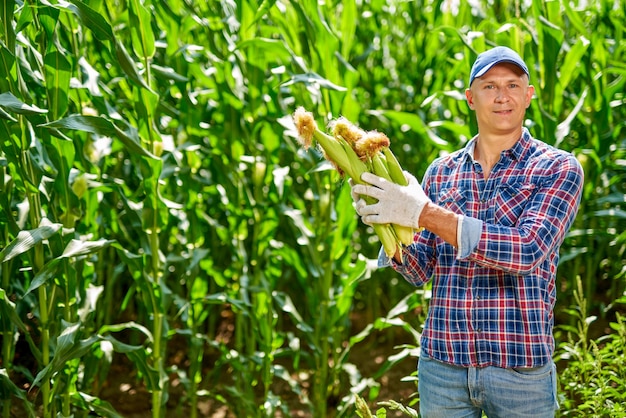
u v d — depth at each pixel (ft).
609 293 13.39
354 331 16.37
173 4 10.65
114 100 11.81
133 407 12.91
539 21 10.87
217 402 13.44
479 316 6.48
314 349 11.62
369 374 14.01
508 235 5.98
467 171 6.84
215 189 12.91
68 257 8.68
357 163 6.31
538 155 6.57
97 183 9.93
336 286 12.30
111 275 13.76
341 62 10.58
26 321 13.85
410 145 15.87
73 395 9.70
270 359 11.39
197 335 11.86
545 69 11.14
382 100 16.84
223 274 12.82
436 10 14.84
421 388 7.04
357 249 15.80
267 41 10.21
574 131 12.94
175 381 14.14
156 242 9.90
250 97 11.57
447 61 14.74
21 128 8.43
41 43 9.07
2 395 9.87
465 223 5.99
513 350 6.37
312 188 11.74
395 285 16.10
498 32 11.21
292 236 15.05
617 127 12.00
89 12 8.06
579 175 6.31
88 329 10.89
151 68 10.16
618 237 11.35
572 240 12.82
